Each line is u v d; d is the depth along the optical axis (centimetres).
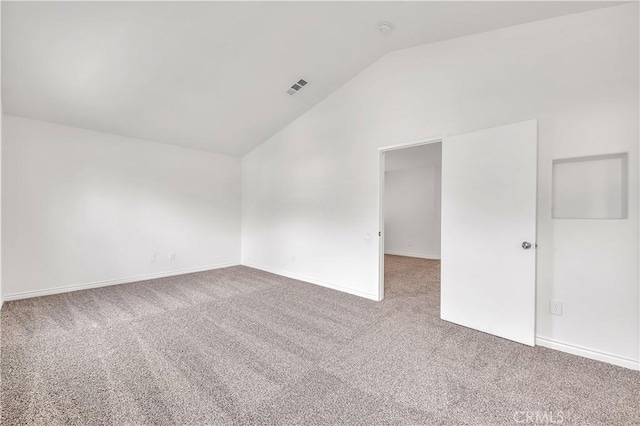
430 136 301
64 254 382
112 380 186
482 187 260
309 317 296
